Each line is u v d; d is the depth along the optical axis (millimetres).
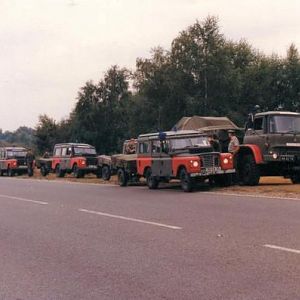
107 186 25438
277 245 8828
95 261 8273
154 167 21656
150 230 10961
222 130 25312
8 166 43531
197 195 18109
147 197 18156
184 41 53688
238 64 58938
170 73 53938
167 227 11258
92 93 75812
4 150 44531
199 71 53062
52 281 7176
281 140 20000
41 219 13461
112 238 10219
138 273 7402
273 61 57875
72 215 14031
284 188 18953
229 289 6438
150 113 56062
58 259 8539
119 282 6980
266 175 21312
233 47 59469
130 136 59719
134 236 10328
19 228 12031
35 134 84000
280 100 57594
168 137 20875
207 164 19578
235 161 20891
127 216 13328
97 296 6395
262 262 7703
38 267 8031
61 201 18047
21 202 18172
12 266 8164
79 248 9367
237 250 8578
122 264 7977
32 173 40750
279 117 20188
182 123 30562
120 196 19062
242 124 52219
